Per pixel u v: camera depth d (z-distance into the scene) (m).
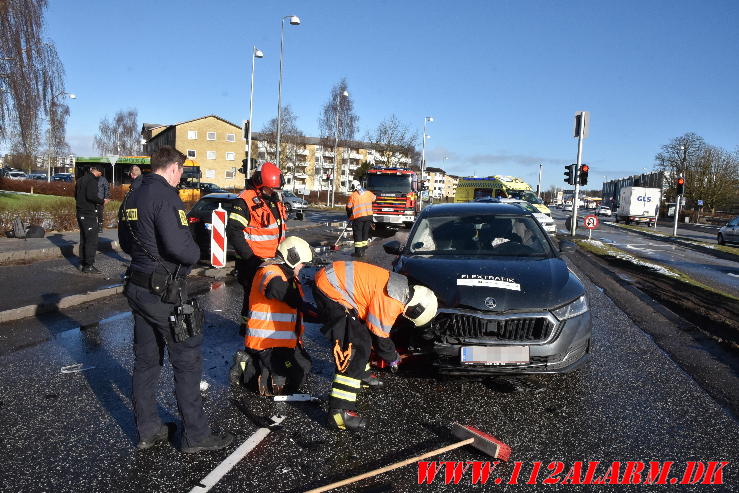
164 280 3.12
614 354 5.57
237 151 74.44
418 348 4.38
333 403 3.63
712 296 9.09
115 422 3.70
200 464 3.18
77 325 6.01
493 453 3.33
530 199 27.61
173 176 3.26
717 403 4.30
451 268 4.82
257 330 4.20
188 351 3.24
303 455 3.31
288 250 4.06
